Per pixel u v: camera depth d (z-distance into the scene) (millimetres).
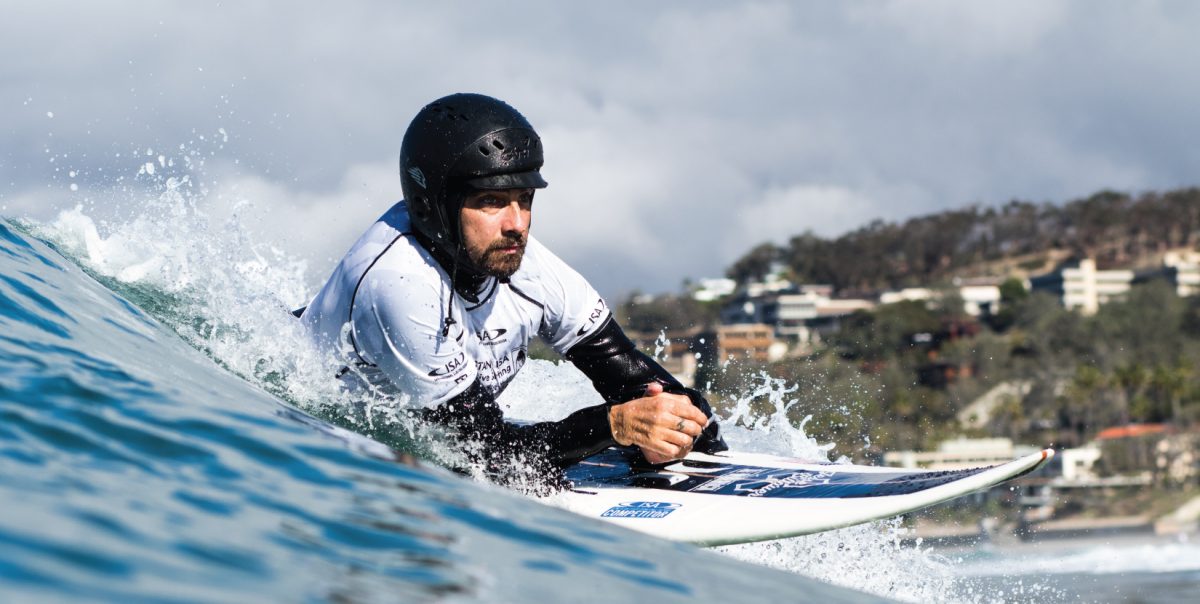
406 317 6254
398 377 6434
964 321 196500
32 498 3654
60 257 7977
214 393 5762
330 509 4246
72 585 2947
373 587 3490
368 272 6363
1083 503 141375
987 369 175625
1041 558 109312
